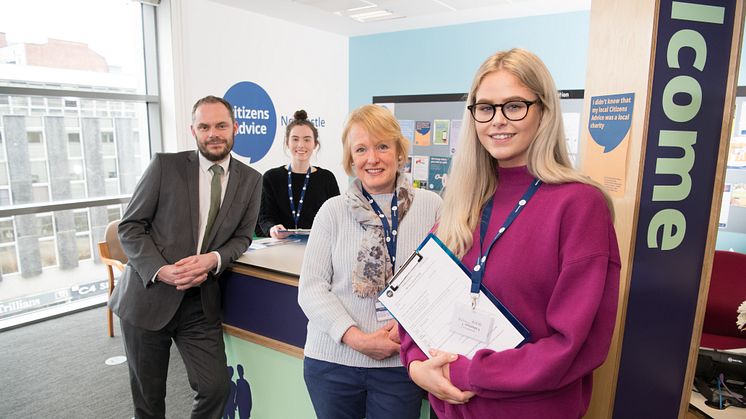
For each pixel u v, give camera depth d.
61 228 3.99
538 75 0.85
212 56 4.59
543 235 0.84
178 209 1.91
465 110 0.98
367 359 1.32
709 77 1.31
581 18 4.59
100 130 4.18
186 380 2.87
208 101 1.95
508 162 0.94
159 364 1.96
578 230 0.80
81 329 3.68
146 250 1.85
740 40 1.29
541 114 0.87
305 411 1.89
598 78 1.56
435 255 0.98
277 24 5.19
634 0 1.35
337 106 6.22
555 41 4.76
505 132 0.87
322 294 1.37
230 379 2.16
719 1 1.28
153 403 1.98
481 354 0.84
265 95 5.17
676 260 1.37
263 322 1.93
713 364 1.51
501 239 0.89
